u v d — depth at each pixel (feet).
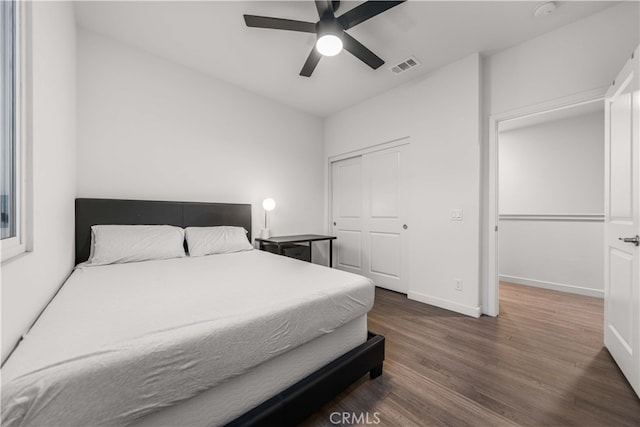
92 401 2.19
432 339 6.48
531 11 6.27
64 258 5.33
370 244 11.79
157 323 3.03
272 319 3.43
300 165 12.51
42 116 3.79
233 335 3.05
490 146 8.02
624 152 5.02
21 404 1.92
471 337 6.59
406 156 10.26
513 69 7.59
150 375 2.48
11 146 3.05
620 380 4.82
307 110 12.54
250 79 9.71
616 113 5.36
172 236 7.63
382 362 5.02
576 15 6.39
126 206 7.56
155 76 8.27
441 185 8.75
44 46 3.92
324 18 5.52
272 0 6.04
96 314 3.29
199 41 7.59
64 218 5.33
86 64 7.10
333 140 13.08
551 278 11.19
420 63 8.50
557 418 3.95
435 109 8.91
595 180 10.65
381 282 11.32
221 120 9.80
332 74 9.29
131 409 2.38
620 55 6.06
